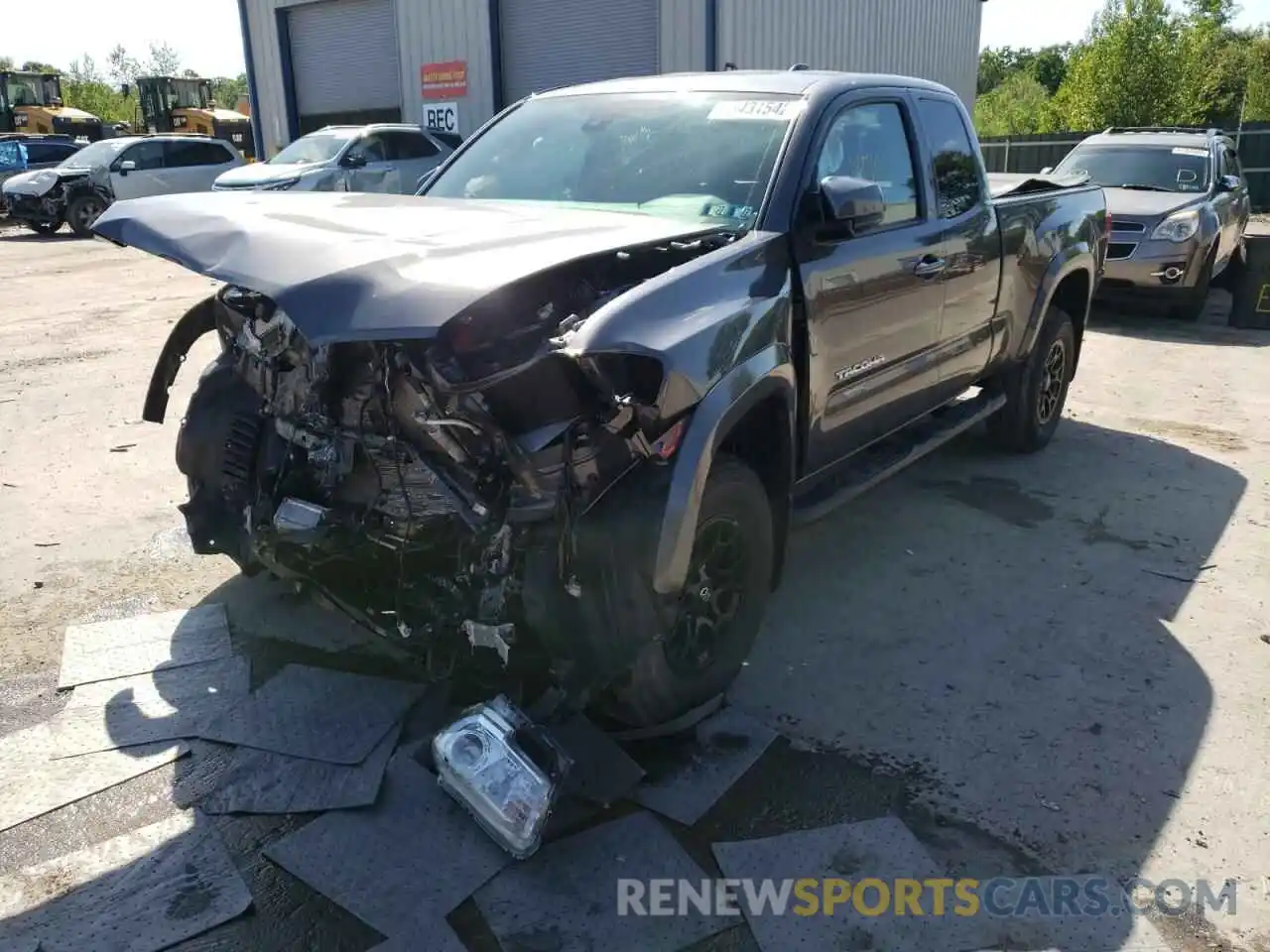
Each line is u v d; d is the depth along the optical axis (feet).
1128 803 9.80
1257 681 11.94
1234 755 10.55
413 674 11.58
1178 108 89.71
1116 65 90.22
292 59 74.13
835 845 9.18
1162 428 22.30
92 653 11.89
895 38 70.03
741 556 10.81
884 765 10.33
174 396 23.50
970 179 15.97
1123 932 8.25
